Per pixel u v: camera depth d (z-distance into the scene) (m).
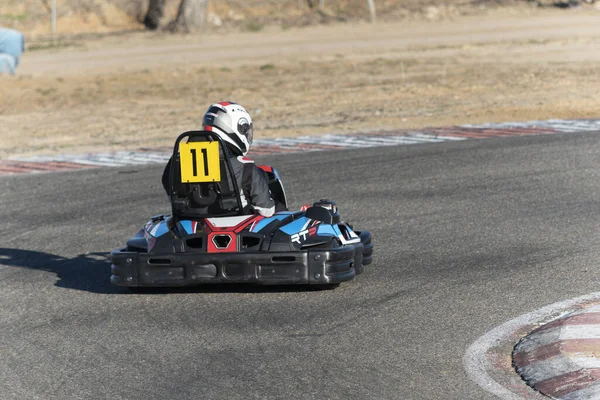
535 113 69.56
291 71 107.44
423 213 36.88
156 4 176.62
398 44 131.75
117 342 21.58
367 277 26.95
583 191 39.94
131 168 52.38
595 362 17.84
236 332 21.95
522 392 17.31
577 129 59.09
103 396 18.03
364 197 40.72
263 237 24.86
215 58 124.31
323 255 24.48
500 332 21.14
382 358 19.64
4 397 18.22
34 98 93.19
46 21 178.12
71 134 71.50
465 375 18.36
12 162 57.31
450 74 98.69
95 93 95.56
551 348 18.95
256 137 63.72
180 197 25.80
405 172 46.59
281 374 18.84
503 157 49.62
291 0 184.88
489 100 78.88
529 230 33.00
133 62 123.12
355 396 17.42
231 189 25.61
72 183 47.97
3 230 37.09
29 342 21.92
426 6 175.25
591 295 24.00
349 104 81.69
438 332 21.38
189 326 22.62
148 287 26.50
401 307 23.66
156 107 85.88
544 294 24.36
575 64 101.56
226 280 24.59
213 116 25.75
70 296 26.23
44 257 31.95
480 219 35.28
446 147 54.16
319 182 44.78
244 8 181.75
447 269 27.73
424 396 17.31
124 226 36.88
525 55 112.56
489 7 172.38
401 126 66.31
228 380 18.62
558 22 152.00
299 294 25.19
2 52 109.56
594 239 31.08
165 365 19.75
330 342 20.89
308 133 64.88
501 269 27.45
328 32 152.38
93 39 157.75
